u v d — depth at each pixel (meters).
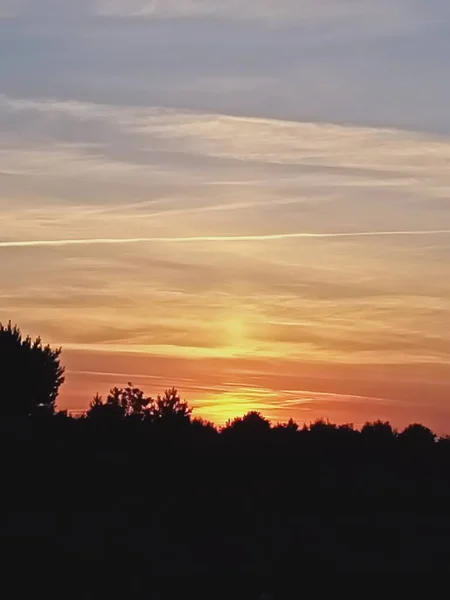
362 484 35.50
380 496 34.62
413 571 20.86
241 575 19.39
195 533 24.64
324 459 41.47
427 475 40.69
